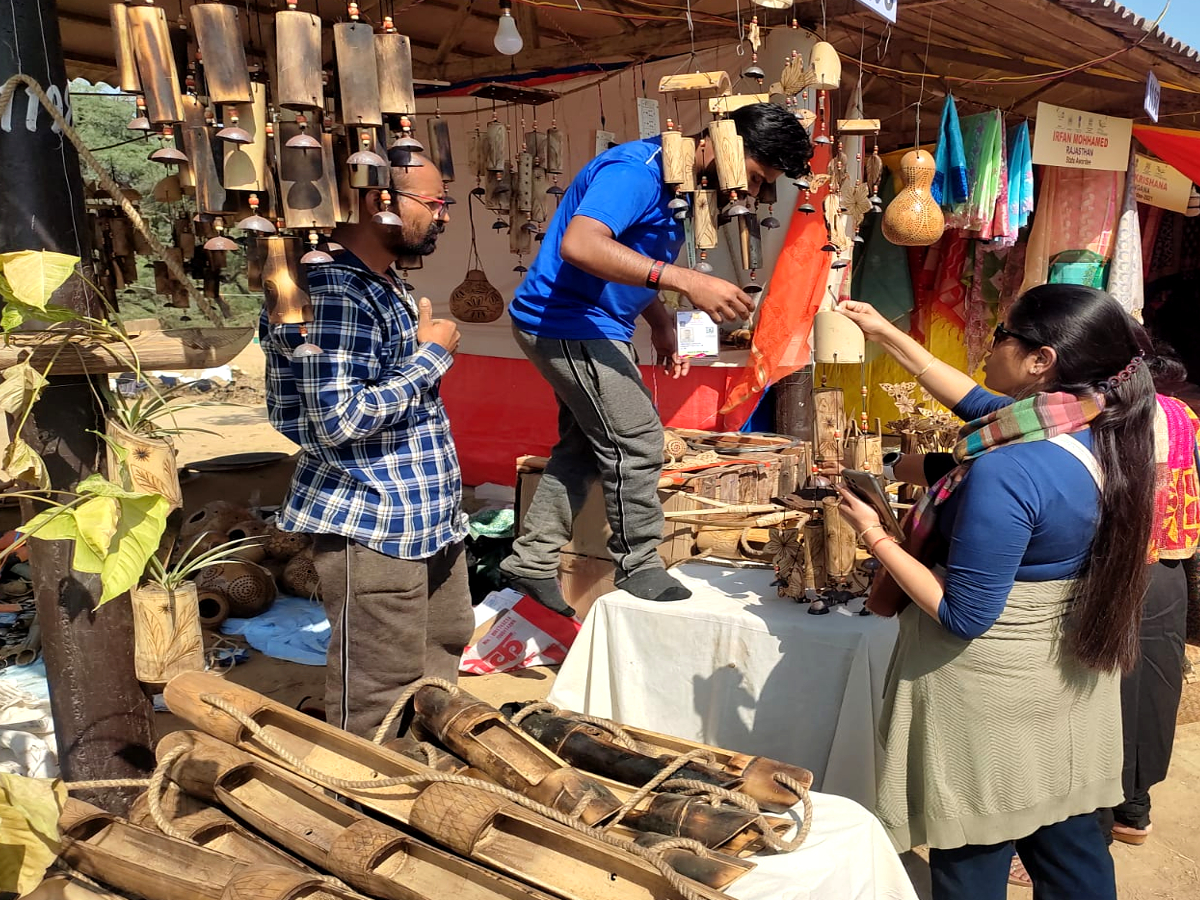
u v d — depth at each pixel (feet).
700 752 6.06
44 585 7.10
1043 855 6.55
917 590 6.11
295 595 16.29
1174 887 8.78
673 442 13.62
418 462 7.43
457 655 8.73
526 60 18.66
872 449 10.14
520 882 4.68
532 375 21.24
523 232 14.76
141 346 6.79
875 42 16.07
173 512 6.89
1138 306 19.57
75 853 5.27
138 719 7.47
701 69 16.25
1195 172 18.69
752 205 9.16
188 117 5.57
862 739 8.14
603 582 12.87
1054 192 19.35
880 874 5.65
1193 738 11.89
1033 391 6.02
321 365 6.62
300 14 5.21
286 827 5.26
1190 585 9.46
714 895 4.26
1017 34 15.39
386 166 5.71
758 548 11.48
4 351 6.33
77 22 17.02
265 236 6.05
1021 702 5.95
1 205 6.37
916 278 22.16
